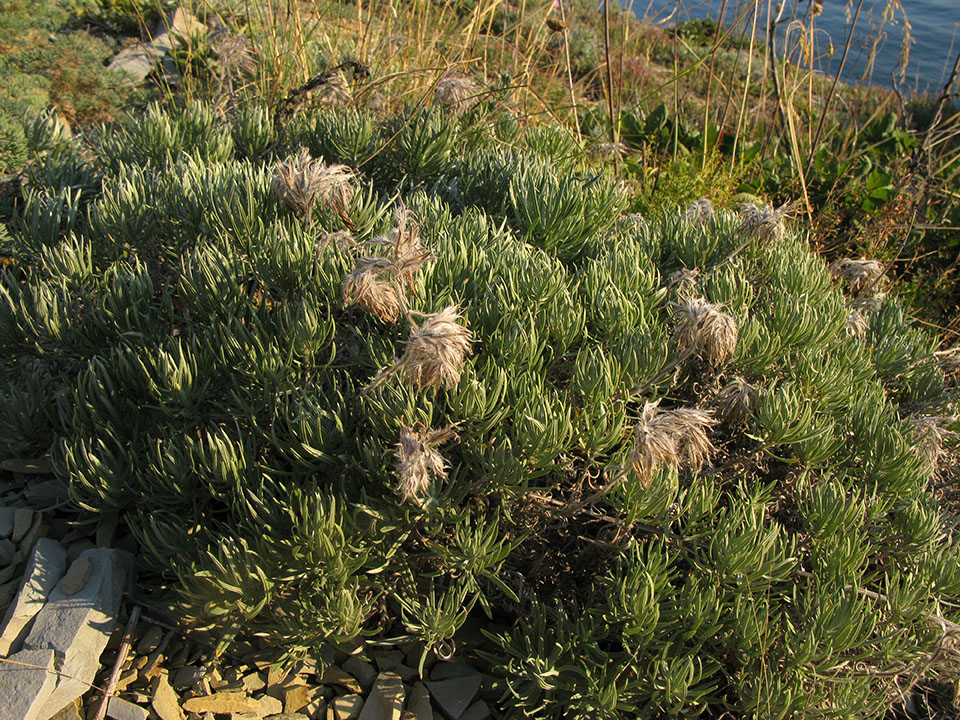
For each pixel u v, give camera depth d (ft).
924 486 9.27
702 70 27.27
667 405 10.07
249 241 10.16
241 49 17.53
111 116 22.35
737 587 7.77
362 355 9.18
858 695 7.22
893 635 7.39
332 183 9.75
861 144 23.56
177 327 10.50
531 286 9.28
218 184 10.84
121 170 11.78
